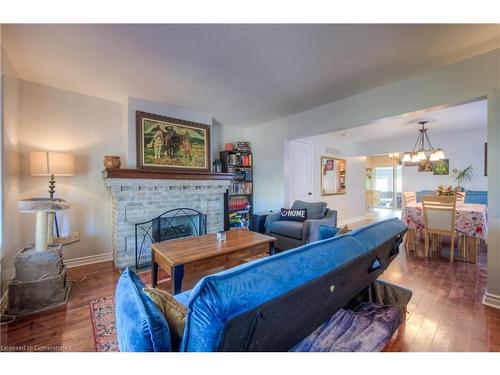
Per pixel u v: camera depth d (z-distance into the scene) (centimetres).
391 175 902
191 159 376
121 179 296
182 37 188
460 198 420
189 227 363
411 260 323
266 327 79
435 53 213
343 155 617
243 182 476
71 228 303
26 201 203
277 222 384
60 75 256
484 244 385
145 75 256
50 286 201
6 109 222
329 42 195
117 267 296
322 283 95
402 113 267
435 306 204
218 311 63
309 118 376
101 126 323
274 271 81
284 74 254
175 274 199
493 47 204
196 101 335
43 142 281
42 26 173
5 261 229
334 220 365
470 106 349
